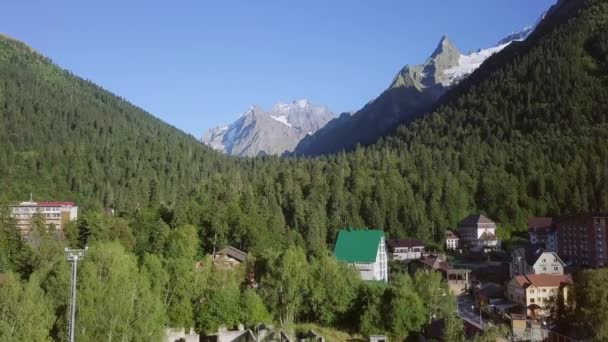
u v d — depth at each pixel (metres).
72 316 54.47
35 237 132.12
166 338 74.31
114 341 59.22
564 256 171.12
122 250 79.19
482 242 187.88
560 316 99.75
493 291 128.25
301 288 96.81
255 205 162.75
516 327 102.50
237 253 130.88
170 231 130.75
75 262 56.12
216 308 87.50
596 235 154.38
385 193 199.88
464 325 98.00
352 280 99.75
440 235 197.50
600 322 85.75
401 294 93.62
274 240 147.50
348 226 184.25
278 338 83.94
